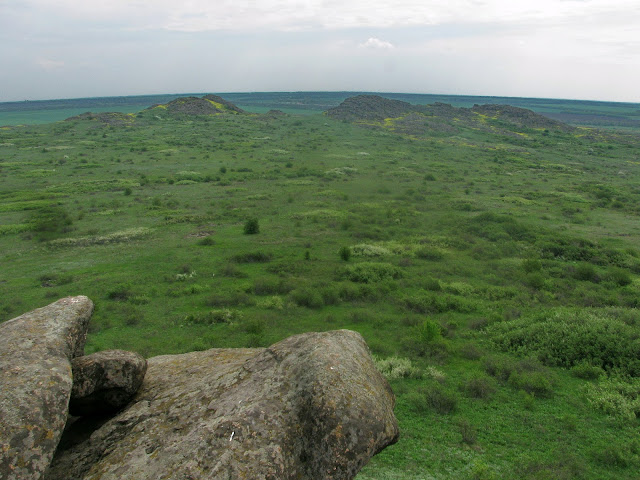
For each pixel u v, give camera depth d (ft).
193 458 15.71
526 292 90.17
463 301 83.35
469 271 104.06
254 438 16.28
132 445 17.38
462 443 40.68
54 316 20.58
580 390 51.26
